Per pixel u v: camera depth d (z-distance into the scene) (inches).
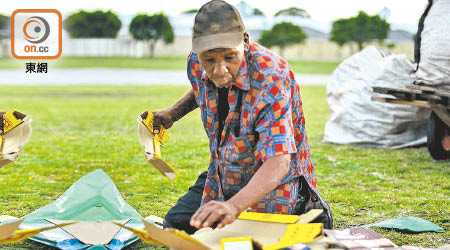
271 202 110.3
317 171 236.1
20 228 136.6
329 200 189.3
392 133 284.8
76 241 130.5
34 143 314.5
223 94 107.5
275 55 105.0
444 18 242.7
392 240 143.9
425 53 246.4
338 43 2066.9
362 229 132.8
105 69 1294.3
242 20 96.6
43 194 198.7
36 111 483.8
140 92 698.8
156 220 151.5
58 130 370.9
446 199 189.9
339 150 282.0
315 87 802.2
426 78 246.1
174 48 2314.2
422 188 206.5
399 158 261.1
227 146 108.5
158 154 115.6
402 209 177.6
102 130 372.8
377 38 1881.2
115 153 283.4
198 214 89.5
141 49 2160.4
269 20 2224.4
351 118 294.8
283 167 97.0
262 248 95.3
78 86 804.6
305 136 113.3
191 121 418.6
